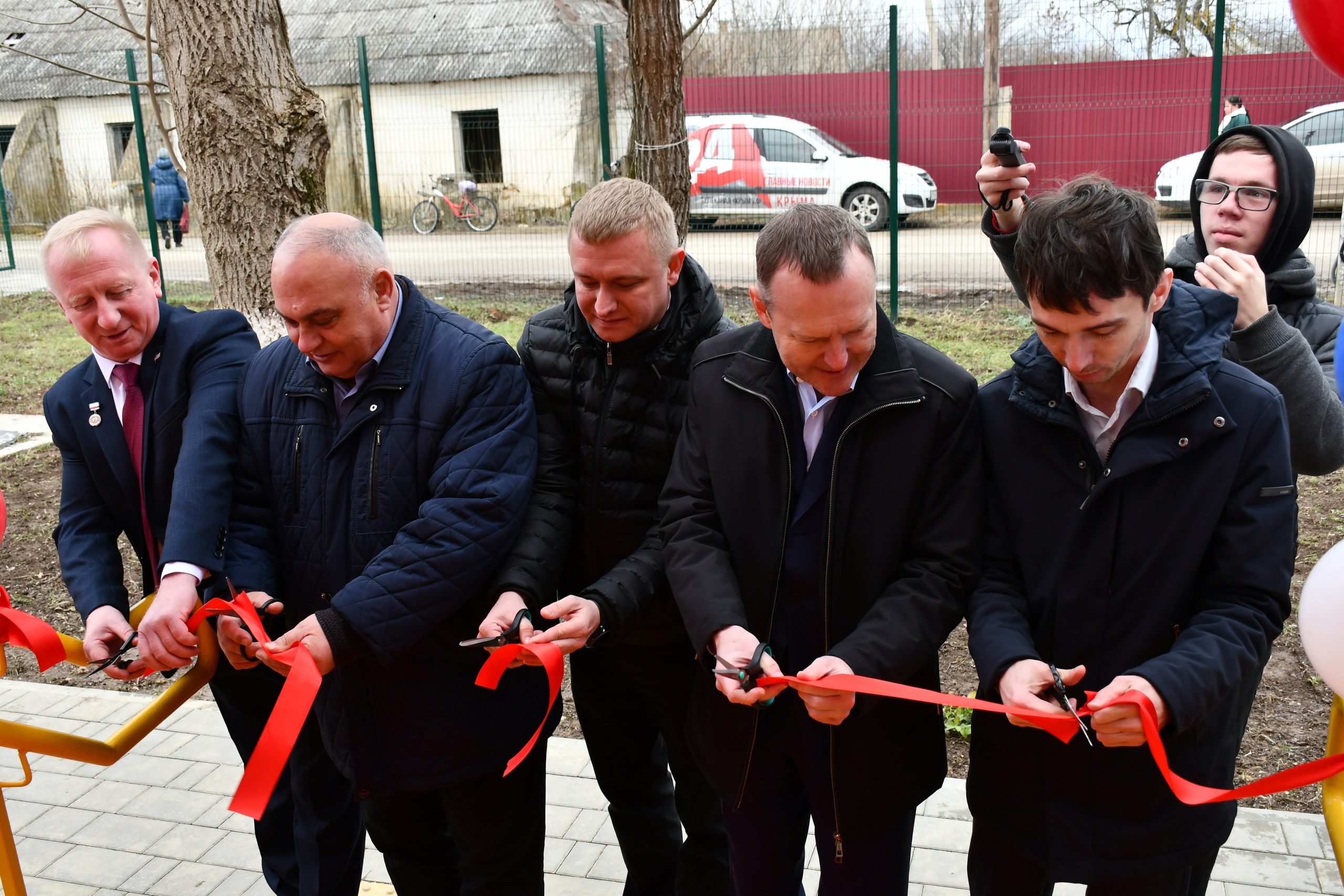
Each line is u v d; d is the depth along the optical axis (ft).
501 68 61.72
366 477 7.17
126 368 8.00
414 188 55.52
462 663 7.39
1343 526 16.58
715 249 40.98
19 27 73.77
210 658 7.70
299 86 16.52
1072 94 34.22
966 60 50.78
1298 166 7.04
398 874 8.21
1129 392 5.79
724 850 8.41
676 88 18.94
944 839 10.02
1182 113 32.04
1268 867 9.31
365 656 7.04
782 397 6.53
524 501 7.21
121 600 7.88
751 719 6.70
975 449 6.35
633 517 7.62
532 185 53.62
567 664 13.84
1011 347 27.61
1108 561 5.91
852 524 6.43
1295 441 6.45
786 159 43.11
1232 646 5.46
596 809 10.85
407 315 7.27
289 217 16.42
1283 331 6.35
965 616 6.39
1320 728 11.60
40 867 10.32
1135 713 5.20
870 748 6.57
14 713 13.14
